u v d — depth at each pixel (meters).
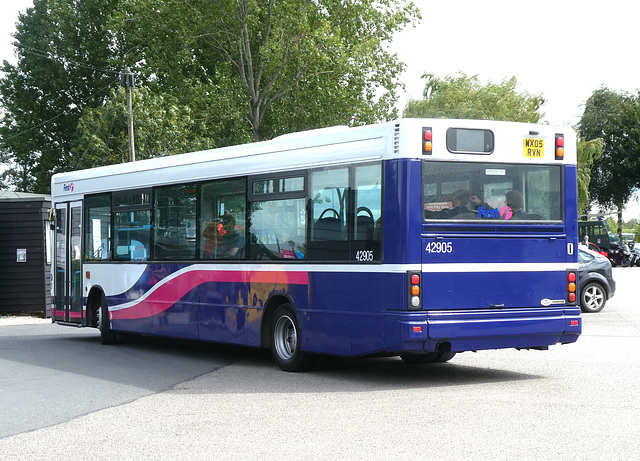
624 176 74.31
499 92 44.47
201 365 12.48
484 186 9.97
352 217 10.22
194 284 13.19
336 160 10.51
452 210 9.77
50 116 55.12
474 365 11.78
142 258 14.60
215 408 8.66
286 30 42.62
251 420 7.93
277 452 6.54
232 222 12.38
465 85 45.44
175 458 6.47
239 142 42.97
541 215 10.27
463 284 9.76
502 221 10.02
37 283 24.08
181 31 44.19
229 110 43.12
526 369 11.22
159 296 14.10
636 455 6.20
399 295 9.55
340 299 10.35
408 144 9.63
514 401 8.63
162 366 12.43
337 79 43.47
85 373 11.76
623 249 63.03
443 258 9.68
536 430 7.14
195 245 13.20
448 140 9.81
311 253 10.84
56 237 17.39
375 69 44.00
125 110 36.06
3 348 15.43
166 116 38.44
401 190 9.60
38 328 20.73
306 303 10.91
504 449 6.45
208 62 47.09
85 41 52.28
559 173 10.43
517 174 10.16
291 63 43.66
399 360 12.62
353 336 10.12
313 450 6.57
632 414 7.83
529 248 10.15
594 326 17.16
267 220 11.66
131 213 14.95
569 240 10.41
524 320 9.99
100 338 17.58
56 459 6.57
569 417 7.71
